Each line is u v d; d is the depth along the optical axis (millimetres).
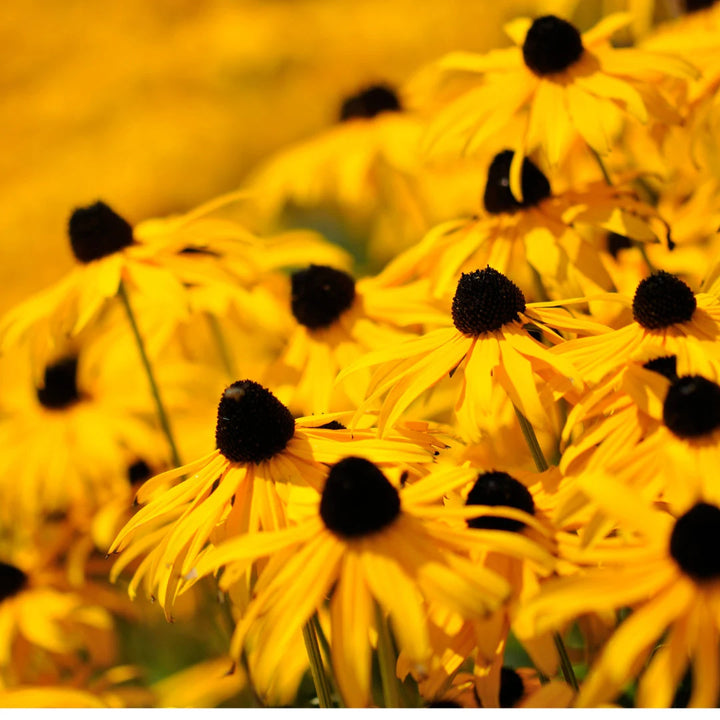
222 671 847
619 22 874
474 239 870
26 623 902
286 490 753
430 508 724
